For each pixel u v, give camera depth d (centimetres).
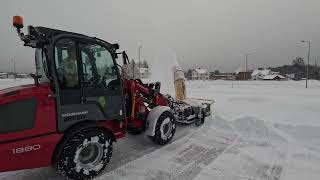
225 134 573
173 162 410
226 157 429
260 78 6912
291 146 482
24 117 297
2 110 284
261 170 376
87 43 357
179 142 512
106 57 389
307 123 584
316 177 350
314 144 488
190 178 354
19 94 295
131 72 473
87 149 353
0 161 280
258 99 1008
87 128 352
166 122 497
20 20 336
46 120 313
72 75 339
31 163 303
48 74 333
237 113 760
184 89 719
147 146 488
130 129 499
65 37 330
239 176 357
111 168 386
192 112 640
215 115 742
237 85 2975
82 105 349
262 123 622
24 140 296
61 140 329
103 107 381
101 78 381
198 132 588
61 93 325
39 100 307
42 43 326
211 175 362
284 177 352
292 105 832
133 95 470
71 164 329
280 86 2711
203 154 445
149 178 355
